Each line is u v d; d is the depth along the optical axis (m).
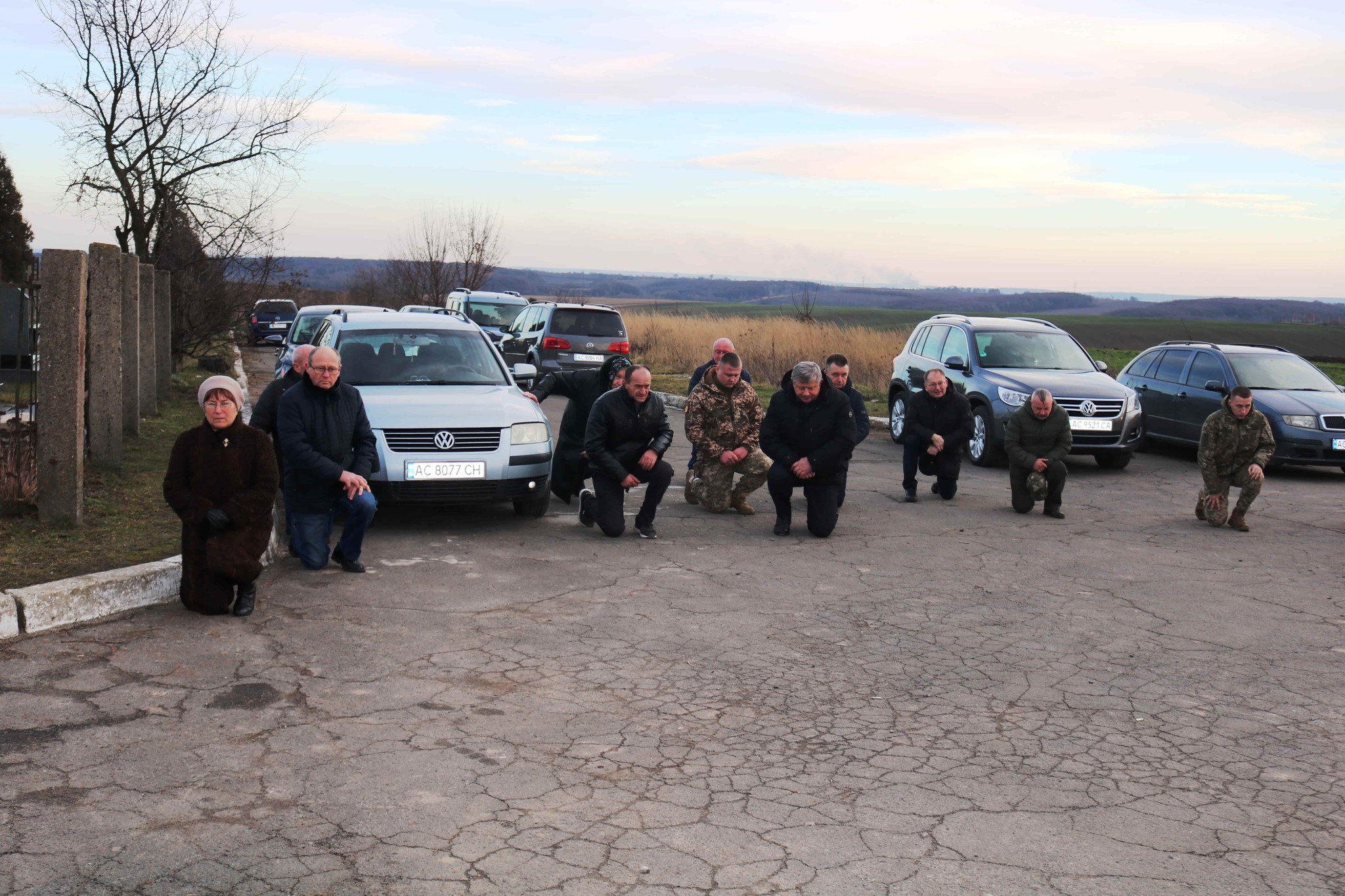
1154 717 4.96
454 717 4.76
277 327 35.25
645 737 4.58
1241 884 3.41
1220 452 9.81
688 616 6.50
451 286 43.47
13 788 3.94
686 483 10.83
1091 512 10.66
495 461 8.70
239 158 17.92
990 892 3.33
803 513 10.12
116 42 16.48
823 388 8.87
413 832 3.65
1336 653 6.05
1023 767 4.34
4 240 47.94
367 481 8.00
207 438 6.11
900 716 4.90
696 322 35.75
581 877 3.37
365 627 6.08
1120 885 3.39
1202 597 7.28
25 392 12.01
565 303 22.81
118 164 17.08
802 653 5.84
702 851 3.55
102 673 5.20
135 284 12.04
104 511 8.25
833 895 3.29
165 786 3.99
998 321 15.70
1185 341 16.14
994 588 7.42
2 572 6.41
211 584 6.12
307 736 4.50
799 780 4.16
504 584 7.16
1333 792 4.16
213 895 3.23
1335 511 11.08
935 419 10.91
